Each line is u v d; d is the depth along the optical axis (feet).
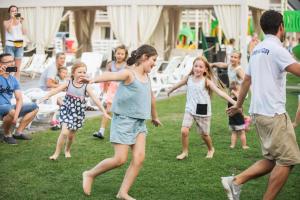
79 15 91.25
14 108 26.66
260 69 15.64
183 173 20.80
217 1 71.36
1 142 26.58
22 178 19.57
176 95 53.98
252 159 23.67
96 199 17.07
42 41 79.61
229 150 25.77
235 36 71.05
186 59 61.62
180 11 89.20
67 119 22.76
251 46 69.97
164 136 29.48
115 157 16.92
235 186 16.31
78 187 18.48
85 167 21.50
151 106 17.95
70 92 22.93
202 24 122.93
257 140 28.66
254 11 82.02
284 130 15.34
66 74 33.68
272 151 15.48
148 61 16.87
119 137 16.71
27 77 71.77
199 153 24.88
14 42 43.09
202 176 20.35
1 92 25.94
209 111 23.39
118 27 75.31
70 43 109.29
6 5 80.94
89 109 39.99
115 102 16.94
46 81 33.01
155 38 85.10
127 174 17.13
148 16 74.49
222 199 17.30
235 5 70.85
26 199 16.98
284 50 15.37
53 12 78.89
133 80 16.65
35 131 30.09
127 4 74.54
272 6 101.55
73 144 26.53
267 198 15.53
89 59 55.16
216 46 80.07
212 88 22.97
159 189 18.42
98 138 28.27
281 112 15.40
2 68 25.95
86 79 16.10
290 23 53.11
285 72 15.67
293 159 15.26
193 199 17.28
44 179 19.51
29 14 79.87
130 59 17.71
